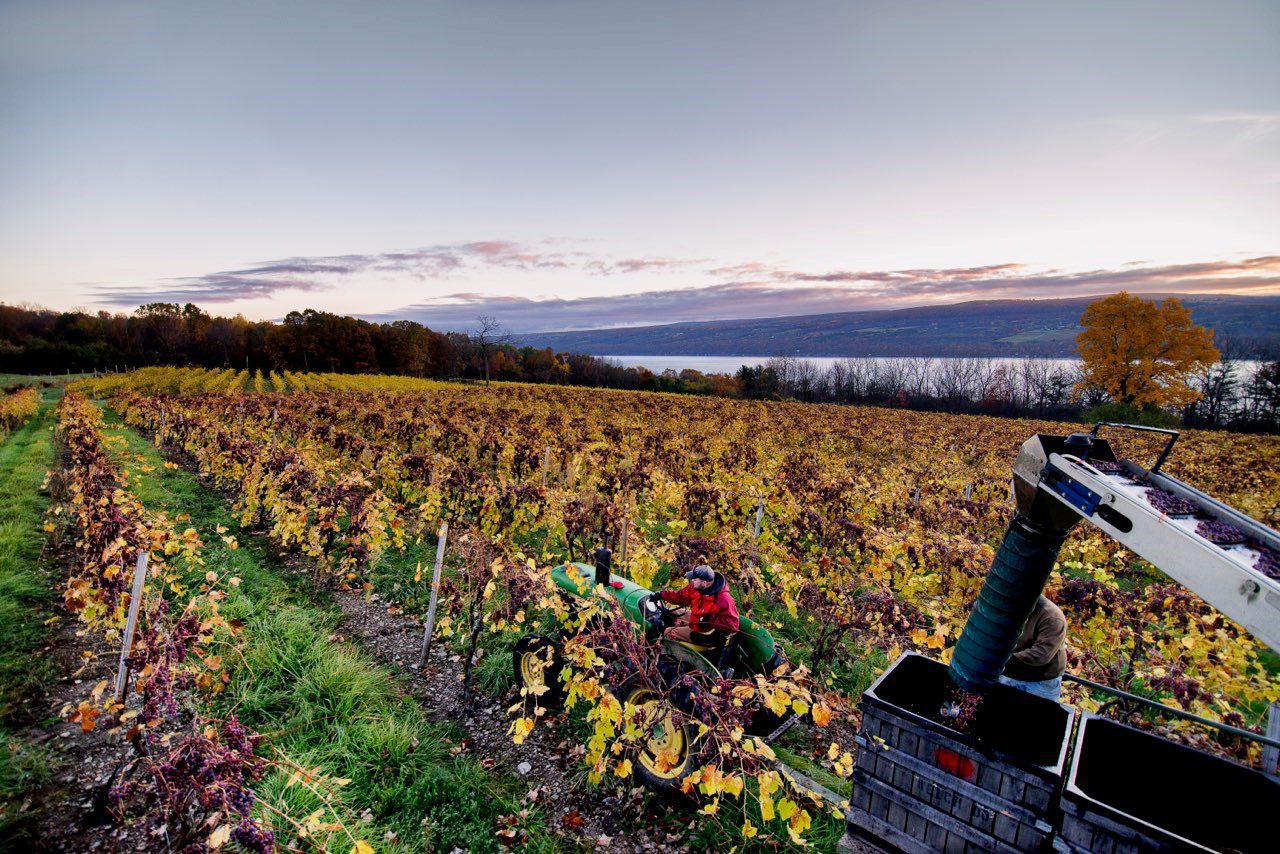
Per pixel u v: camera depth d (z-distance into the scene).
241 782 3.36
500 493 9.79
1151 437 35.69
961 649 3.24
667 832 4.06
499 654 6.00
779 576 7.26
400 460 11.98
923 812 3.07
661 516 11.98
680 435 21.55
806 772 4.59
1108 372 51.44
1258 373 55.72
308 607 7.14
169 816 3.38
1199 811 2.96
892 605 5.71
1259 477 18.55
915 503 11.90
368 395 34.03
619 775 3.97
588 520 8.95
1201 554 2.03
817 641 6.14
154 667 3.92
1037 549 2.90
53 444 18.53
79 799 4.00
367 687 5.36
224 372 65.38
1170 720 4.57
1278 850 2.72
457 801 4.23
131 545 5.59
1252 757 3.89
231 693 5.21
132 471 13.61
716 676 4.15
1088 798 2.57
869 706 3.23
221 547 8.86
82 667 5.38
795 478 12.56
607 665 4.34
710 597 4.55
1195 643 5.14
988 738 3.25
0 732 4.57
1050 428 40.03
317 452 13.95
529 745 4.92
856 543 8.41
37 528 9.21
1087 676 5.38
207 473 14.48
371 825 3.92
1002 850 2.84
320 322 83.56
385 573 8.31
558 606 5.10
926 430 34.19
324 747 4.59
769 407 47.28
